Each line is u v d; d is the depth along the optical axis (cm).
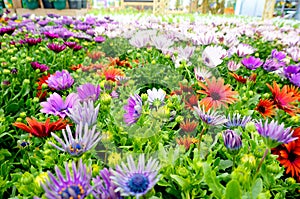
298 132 76
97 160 72
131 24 301
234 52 155
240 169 59
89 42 217
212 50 108
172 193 66
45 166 75
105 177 48
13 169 91
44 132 74
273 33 291
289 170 75
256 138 74
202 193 63
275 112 102
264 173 68
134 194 45
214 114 67
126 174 49
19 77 145
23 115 103
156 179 46
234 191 48
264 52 255
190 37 184
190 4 931
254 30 337
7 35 218
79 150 53
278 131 55
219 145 77
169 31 214
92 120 59
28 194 63
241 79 118
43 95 119
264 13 642
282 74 134
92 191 46
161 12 671
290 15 853
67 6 510
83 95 76
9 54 166
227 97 81
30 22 312
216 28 332
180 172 64
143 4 818
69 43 178
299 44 258
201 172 63
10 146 101
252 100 112
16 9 505
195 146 79
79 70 137
